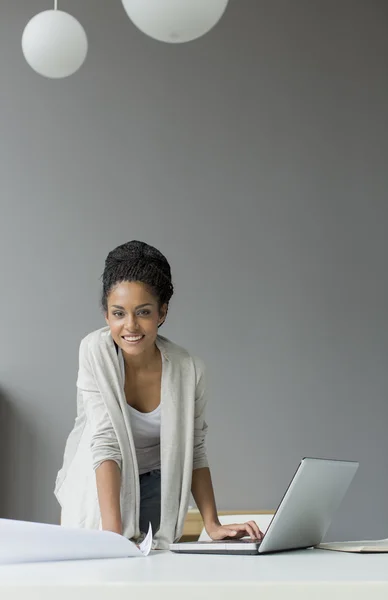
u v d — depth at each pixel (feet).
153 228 11.07
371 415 11.00
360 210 11.44
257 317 11.03
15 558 2.73
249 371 10.90
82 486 5.31
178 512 5.05
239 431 10.74
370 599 1.92
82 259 10.91
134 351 4.76
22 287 10.78
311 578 2.03
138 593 1.91
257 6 11.71
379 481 10.86
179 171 11.23
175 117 11.34
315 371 11.01
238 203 11.25
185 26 3.71
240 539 4.30
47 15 4.88
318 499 3.70
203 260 11.07
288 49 11.68
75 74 11.28
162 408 5.08
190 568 2.46
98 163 11.14
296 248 11.25
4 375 10.57
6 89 11.16
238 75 11.53
